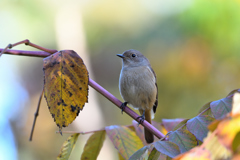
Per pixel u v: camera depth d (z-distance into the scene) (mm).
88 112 16234
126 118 16297
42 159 15242
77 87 3541
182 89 12008
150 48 12617
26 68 19578
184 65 11422
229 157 2037
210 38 10562
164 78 12055
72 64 3607
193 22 10617
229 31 10188
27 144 15781
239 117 2086
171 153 3180
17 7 15414
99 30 15953
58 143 15430
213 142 2137
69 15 16094
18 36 15633
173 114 12297
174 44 11586
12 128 16703
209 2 10203
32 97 19016
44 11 15820
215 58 10828
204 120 3486
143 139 4758
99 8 15766
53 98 3518
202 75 11344
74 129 15641
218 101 3582
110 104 16734
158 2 12773
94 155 4551
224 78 11312
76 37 16250
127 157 4242
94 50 16516
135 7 14406
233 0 9969
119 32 15250
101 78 17375
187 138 3426
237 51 10453
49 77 3568
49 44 16219
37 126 16094
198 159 2135
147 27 13148
